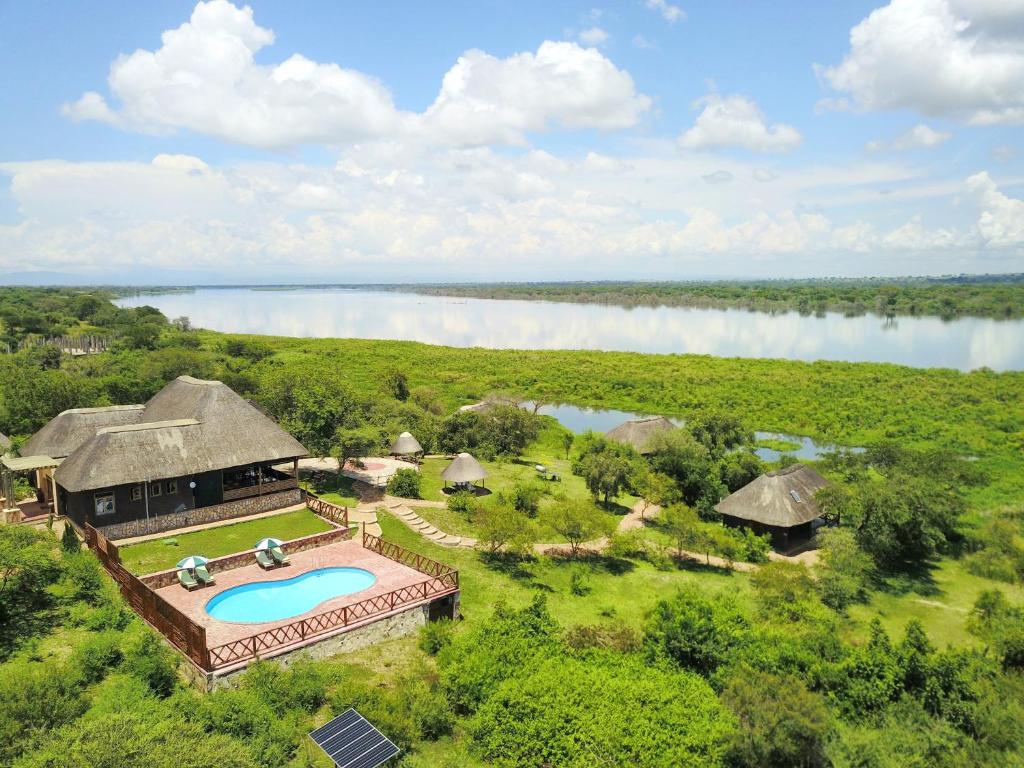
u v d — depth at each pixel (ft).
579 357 460.55
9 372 240.32
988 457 226.58
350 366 412.36
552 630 84.74
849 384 351.67
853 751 67.36
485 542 122.93
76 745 49.42
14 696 58.80
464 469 155.63
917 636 87.92
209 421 129.18
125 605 85.56
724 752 61.52
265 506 131.23
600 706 63.67
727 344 586.45
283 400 163.43
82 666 67.92
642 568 127.75
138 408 147.33
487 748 62.85
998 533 148.25
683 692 68.74
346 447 147.33
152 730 52.65
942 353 513.45
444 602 96.32
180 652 75.20
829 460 190.80
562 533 129.18
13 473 126.41
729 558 135.13
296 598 93.76
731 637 86.12
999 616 106.63
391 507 136.67
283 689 69.62
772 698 68.03
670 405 328.49
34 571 85.35
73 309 649.20
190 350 386.32
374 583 98.02
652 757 57.98
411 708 68.54
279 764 58.59
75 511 117.39
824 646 87.92
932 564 141.38
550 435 255.09
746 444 201.16
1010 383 344.49
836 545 126.62
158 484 120.26
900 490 142.82
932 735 71.67
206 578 95.35
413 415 208.03
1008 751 70.13
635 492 177.58
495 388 358.23
